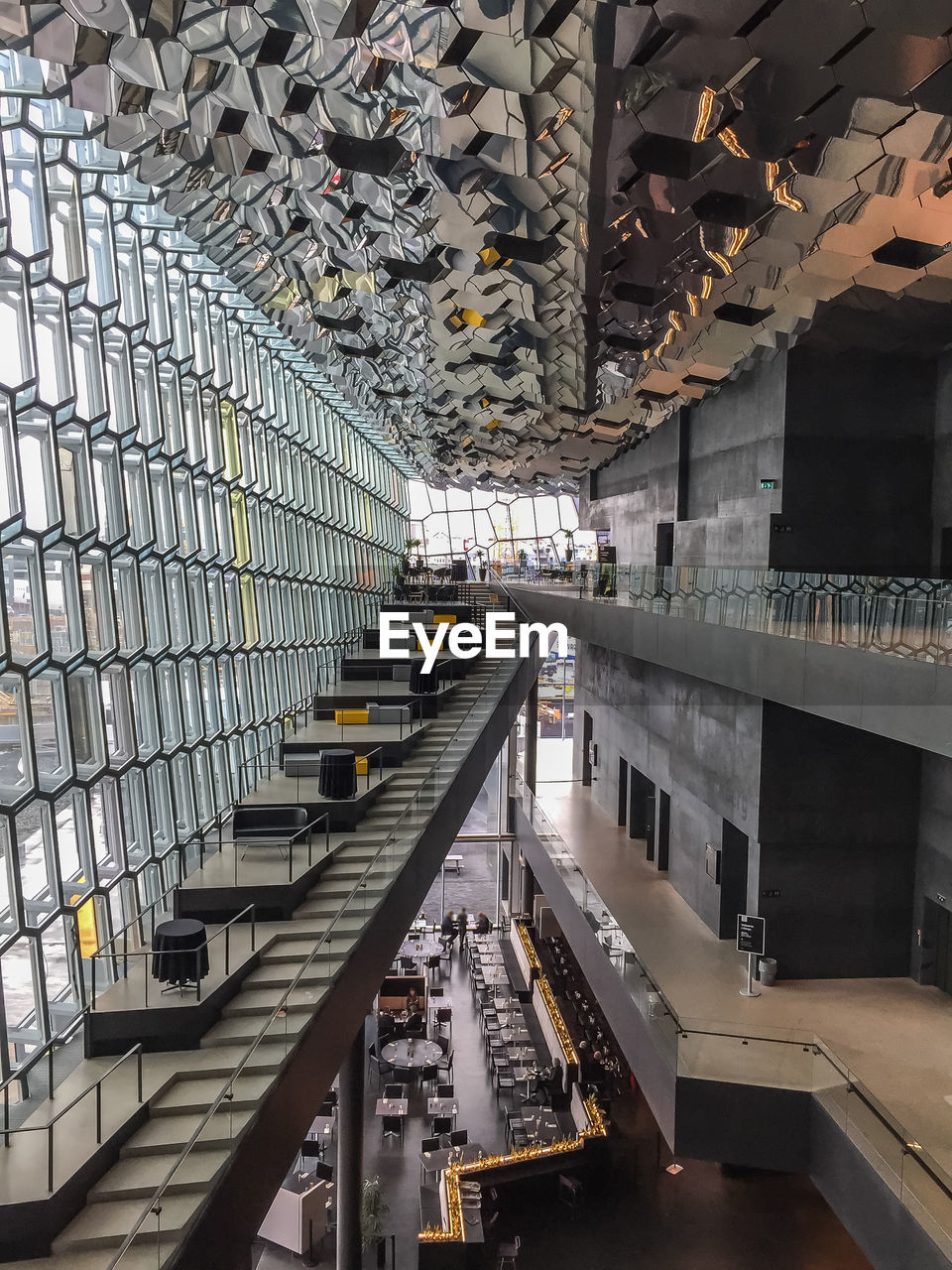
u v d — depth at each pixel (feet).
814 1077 42.14
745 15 22.30
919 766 55.16
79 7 22.65
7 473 35.01
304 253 46.80
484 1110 68.23
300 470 82.38
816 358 56.44
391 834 40.93
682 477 78.28
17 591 35.88
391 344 65.46
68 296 39.27
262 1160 27.04
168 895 39.83
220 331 61.41
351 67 26.27
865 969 55.67
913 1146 34.50
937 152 29.09
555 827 88.89
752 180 32.73
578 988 87.86
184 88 27.50
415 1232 54.03
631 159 31.68
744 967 57.62
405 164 34.06
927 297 44.73
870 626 39.78
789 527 56.59
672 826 75.20
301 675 79.05
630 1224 54.65
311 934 37.37
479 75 25.98
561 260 43.80
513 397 77.77
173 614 52.19
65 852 38.24
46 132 37.35
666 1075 45.57
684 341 55.83
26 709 35.53
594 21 22.91
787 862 55.21
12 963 34.12
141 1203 24.20
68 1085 28.25
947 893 51.93
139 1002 30.83
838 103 26.40
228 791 57.77
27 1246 22.45
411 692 69.56
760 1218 55.42
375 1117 66.64
